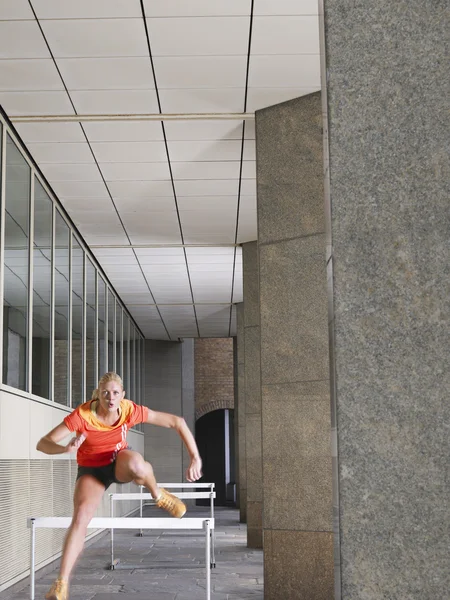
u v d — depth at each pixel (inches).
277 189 281.6
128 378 739.4
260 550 424.2
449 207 83.0
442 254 82.5
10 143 309.0
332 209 84.8
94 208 415.2
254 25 233.9
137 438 822.5
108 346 603.8
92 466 203.5
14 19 228.7
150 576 319.0
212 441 1039.6
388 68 85.7
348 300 83.3
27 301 333.4
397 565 78.5
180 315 751.1
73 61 254.5
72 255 448.8
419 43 85.4
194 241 486.9
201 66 259.3
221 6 223.3
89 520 198.2
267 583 264.4
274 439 268.5
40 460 345.4
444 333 81.5
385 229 83.7
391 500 79.6
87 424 199.9
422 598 77.7
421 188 83.7
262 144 288.8
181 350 908.6
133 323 781.9
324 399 262.1
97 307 546.6
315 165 275.9
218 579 309.6
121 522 205.8
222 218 439.2
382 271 83.1
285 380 269.1
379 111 85.3
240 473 639.1
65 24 231.6
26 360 330.6
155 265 549.0
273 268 277.0
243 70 262.4
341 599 79.2
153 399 895.1
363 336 82.5
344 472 80.7
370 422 81.1
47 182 372.5
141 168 356.2
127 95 280.7
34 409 338.0
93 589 283.9
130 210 420.8
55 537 366.9
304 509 261.4
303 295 269.9
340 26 87.0
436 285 82.2
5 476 287.6
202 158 345.1
